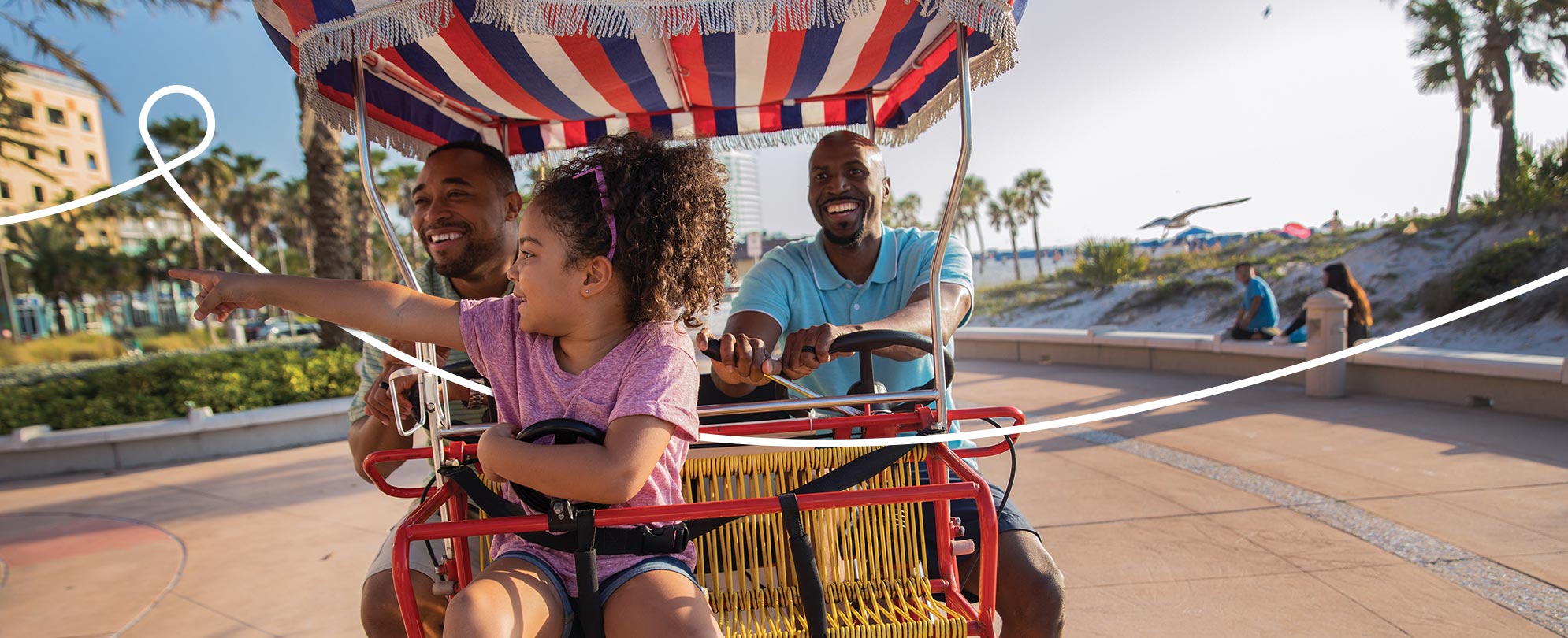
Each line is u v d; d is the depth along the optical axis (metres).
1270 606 3.30
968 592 2.09
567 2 1.44
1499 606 3.18
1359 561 3.67
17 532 5.29
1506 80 19.72
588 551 1.44
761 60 2.43
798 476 1.84
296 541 4.76
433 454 1.71
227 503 5.72
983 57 2.23
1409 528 4.00
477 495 1.63
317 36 1.49
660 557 1.55
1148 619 3.24
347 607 3.79
